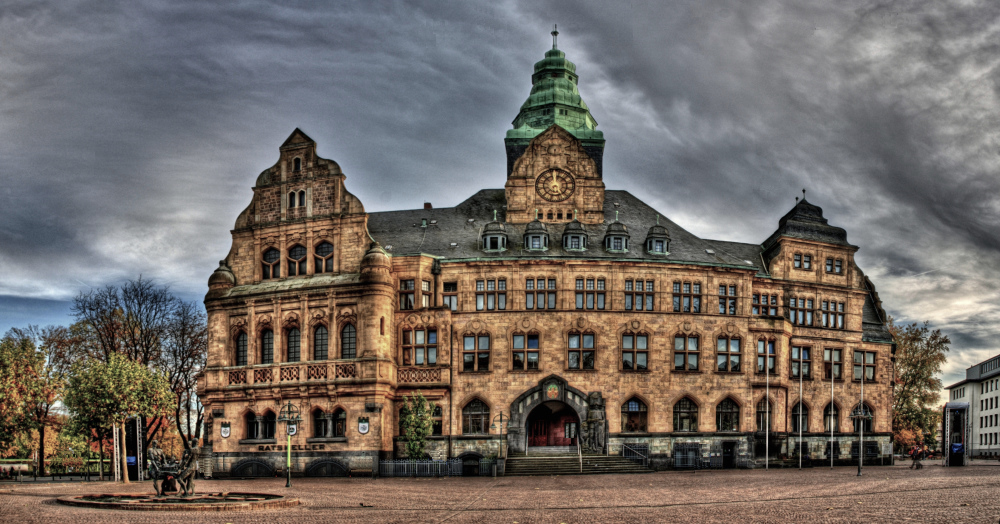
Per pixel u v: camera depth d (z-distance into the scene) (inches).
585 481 2064.5
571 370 2664.9
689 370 2721.5
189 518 1182.3
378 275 2544.3
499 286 2709.2
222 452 2640.3
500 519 1192.2
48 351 3125.0
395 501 1509.6
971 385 5767.7
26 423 2709.2
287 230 2728.8
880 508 1228.5
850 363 3065.9
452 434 2632.9
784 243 3031.5
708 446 2694.4
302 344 2610.7
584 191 2923.2
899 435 3846.0
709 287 2770.7
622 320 2701.8
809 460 2888.8
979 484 1656.0
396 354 2669.8
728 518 1150.3
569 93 3302.2
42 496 1600.6
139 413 2480.3
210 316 2733.8
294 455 2549.2
